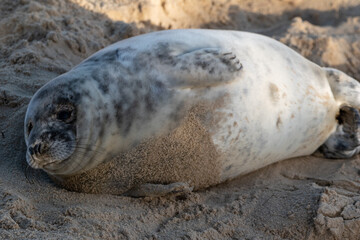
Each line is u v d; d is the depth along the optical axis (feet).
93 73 31.63
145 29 53.01
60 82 31.07
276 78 34.09
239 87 31.99
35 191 30.53
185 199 31.91
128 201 31.19
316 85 36.73
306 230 29.25
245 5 63.00
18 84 40.19
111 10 53.42
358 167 38.04
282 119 34.09
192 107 31.04
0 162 33.12
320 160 39.14
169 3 57.36
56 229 26.02
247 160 34.09
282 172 36.91
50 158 29.50
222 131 31.78
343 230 29.35
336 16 62.90
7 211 26.50
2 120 36.88
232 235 28.94
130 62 31.96
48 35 46.32
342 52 55.21
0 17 49.14
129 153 31.17
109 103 30.83
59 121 30.07
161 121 30.78
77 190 31.94
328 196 31.14
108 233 26.71
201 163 32.19
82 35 48.47
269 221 30.12
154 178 31.81
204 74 30.81
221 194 33.53
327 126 37.81
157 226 28.96
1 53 44.73
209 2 60.95
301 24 59.11
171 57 31.53
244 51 33.94
